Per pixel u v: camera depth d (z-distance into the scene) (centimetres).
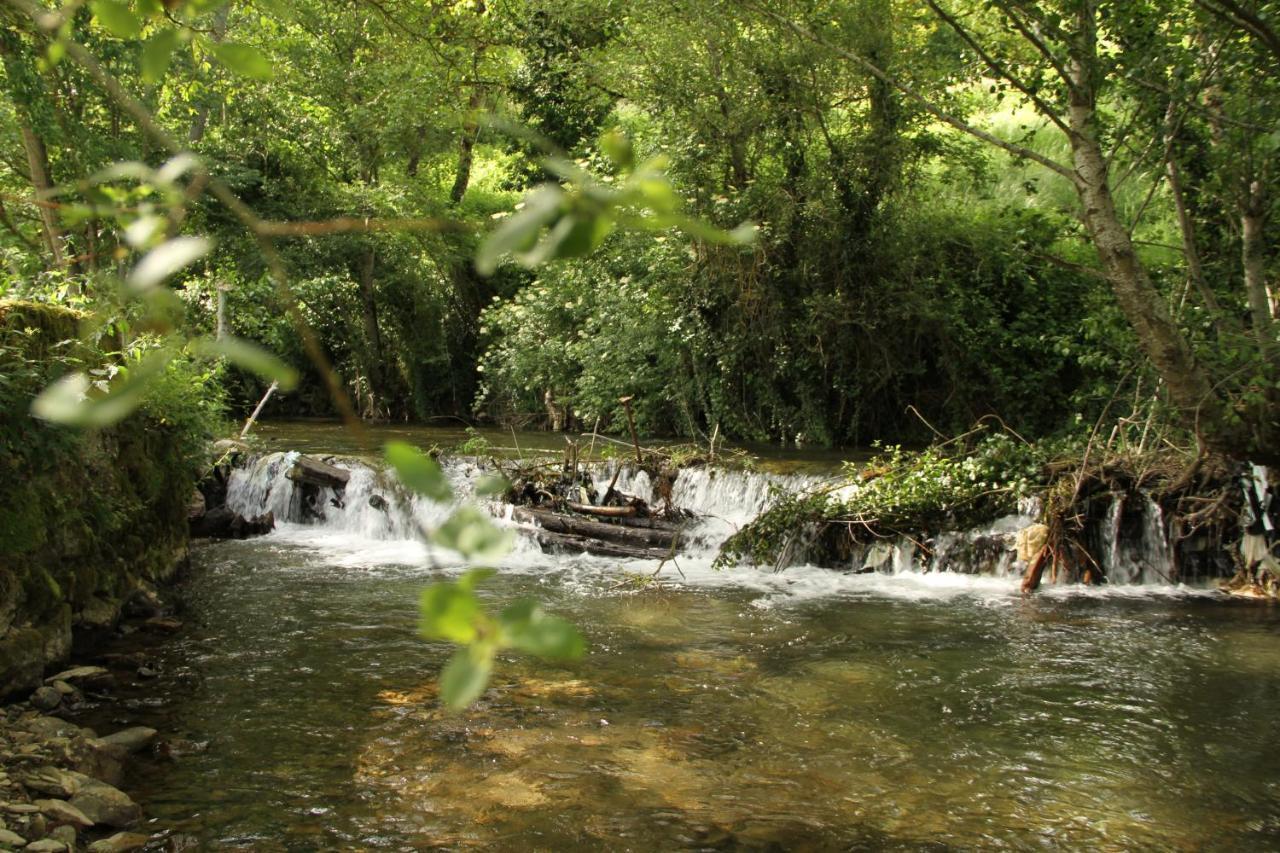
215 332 1680
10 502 680
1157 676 768
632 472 1458
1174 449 1128
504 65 2305
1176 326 976
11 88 1138
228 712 666
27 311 689
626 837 505
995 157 2262
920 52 1680
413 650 816
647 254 1844
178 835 495
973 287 1839
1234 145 995
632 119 2128
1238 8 797
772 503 1279
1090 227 962
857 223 1767
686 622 929
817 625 920
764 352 1869
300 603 980
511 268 2475
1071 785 574
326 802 537
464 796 548
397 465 97
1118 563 1129
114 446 877
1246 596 1048
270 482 1516
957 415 1816
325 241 2241
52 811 489
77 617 782
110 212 116
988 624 926
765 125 1722
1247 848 502
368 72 2184
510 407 2411
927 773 588
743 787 566
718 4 1587
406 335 2512
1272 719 676
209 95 1812
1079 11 959
